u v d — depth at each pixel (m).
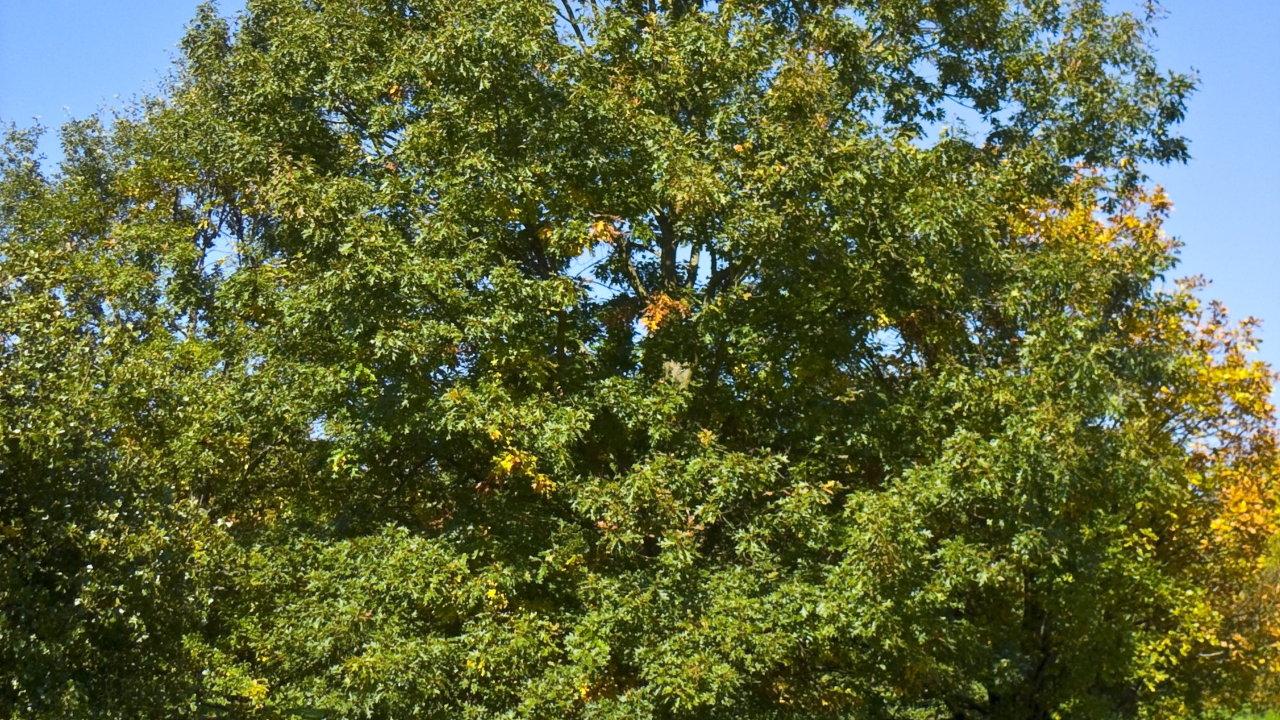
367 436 13.75
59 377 9.59
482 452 14.34
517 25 14.30
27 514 9.18
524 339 13.89
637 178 14.57
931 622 14.12
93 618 9.52
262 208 15.20
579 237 13.80
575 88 14.28
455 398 12.83
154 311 18.33
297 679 13.75
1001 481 13.38
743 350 14.54
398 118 15.07
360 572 13.17
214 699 12.16
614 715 12.16
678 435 14.09
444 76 14.48
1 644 8.66
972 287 15.55
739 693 13.70
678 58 15.12
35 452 9.08
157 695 10.26
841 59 16.34
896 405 14.75
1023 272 16.06
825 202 14.02
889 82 17.14
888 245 14.11
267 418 14.84
